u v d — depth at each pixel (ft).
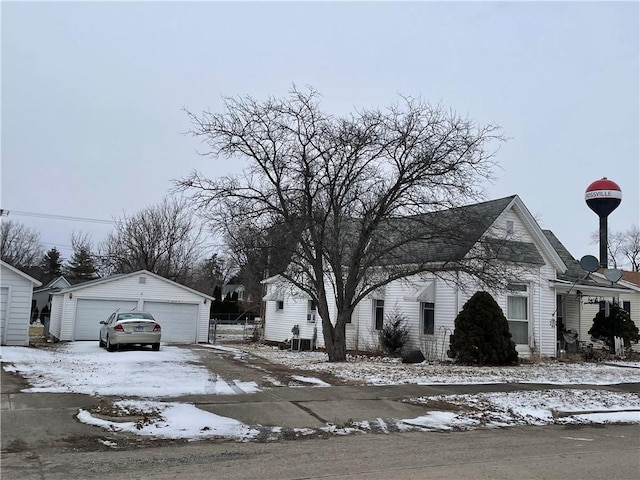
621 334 78.79
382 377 49.03
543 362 67.97
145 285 96.02
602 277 94.84
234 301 196.13
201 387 40.19
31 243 223.30
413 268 66.74
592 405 39.83
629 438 30.55
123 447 25.38
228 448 25.91
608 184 104.47
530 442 28.78
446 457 24.89
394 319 76.38
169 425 29.45
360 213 60.54
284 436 28.86
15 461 22.50
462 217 59.31
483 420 34.60
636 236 207.82
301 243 60.75
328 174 57.88
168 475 21.02
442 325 70.85
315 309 91.20
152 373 46.42
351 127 57.62
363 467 22.77
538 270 74.02
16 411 30.37
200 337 99.55
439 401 39.29
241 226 60.03
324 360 64.18
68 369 47.09
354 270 62.49
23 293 73.67
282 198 59.00
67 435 26.73
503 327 63.82
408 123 57.77
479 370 56.18
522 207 73.77
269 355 72.08
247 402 35.88
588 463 24.16
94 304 92.27
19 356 57.21
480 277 57.88
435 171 57.00
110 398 34.45
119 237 158.71
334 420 32.76
